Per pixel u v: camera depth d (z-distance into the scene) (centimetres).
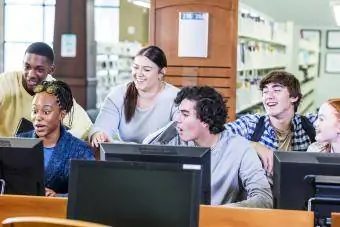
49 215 199
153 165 167
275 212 184
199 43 476
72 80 674
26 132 292
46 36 748
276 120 309
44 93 265
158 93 346
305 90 1150
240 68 506
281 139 312
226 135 249
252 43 575
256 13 616
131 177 168
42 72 348
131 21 1059
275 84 306
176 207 164
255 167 242
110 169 169
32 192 218
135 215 167
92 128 345
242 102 521
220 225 187
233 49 473
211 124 238
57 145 267
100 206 169
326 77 1423
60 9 671
